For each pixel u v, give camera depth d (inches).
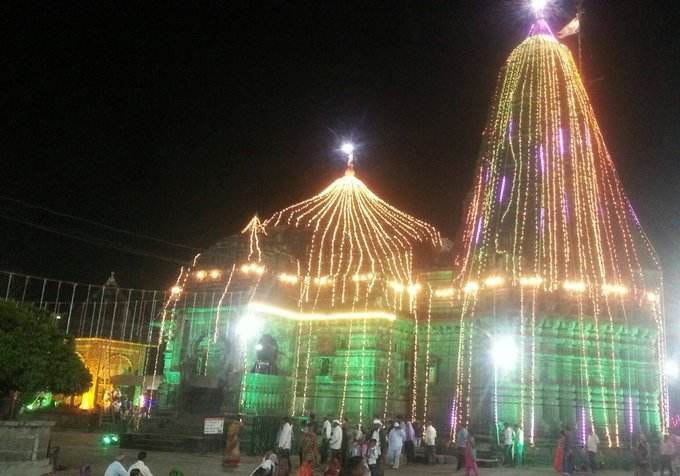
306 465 717.9
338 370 1979.6
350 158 2522.1
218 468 1110.4
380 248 2185.0
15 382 888.3
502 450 1535.4
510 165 2043.6
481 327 1889.8
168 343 2014.0
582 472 1368.1
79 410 2213.3
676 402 2155.5
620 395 1786.4
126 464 1111.0
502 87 2204.7
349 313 2004.2
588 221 1939.0
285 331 2033.7
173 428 1513.3
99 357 2544.3
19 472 847.1
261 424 1391.5
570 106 2071.9
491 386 1802.4
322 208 2383.1
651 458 1462.8
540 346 1792.6
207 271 2054.6
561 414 1754.4
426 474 1192.8
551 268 1857.8
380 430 1382.9
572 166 1993.1
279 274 2036.2
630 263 1937.7
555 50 2164.1
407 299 2103.8
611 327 1822.1
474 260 2009.1
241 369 1828.2
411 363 2063.2
